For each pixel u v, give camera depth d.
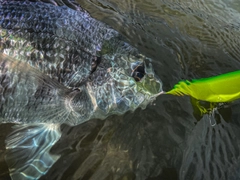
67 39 0.18
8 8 0.17
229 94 0.20
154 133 0.20
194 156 0.19
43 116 0.18
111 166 0.18
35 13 0.18
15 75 0.17
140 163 0.19
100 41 0.19
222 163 0.19
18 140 0.18
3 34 0.17
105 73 0.19
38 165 0.17
